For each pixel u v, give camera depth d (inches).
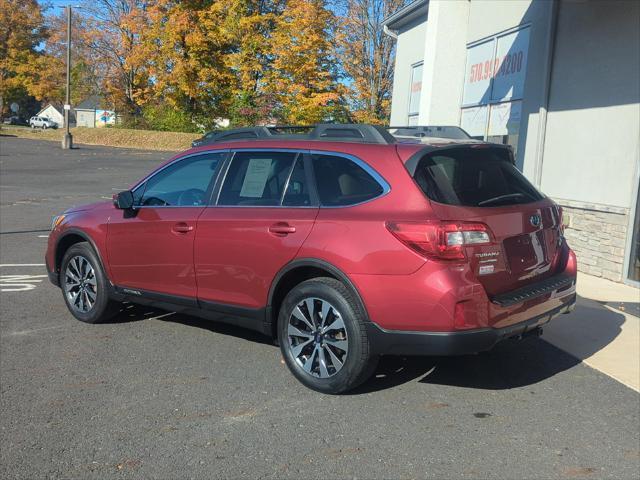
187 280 203.6
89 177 937.5
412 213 157.0
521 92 412.2
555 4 364.5
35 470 133.7
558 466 137.9
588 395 177.6
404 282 154.9
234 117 1357.0
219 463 137.0
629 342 224.4
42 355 203.6
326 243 167.0
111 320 244.8
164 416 159.8
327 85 1162.6
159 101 1888.5
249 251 184.7
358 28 1389.0
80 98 2432.3
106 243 227.1
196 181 211.9
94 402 167.8
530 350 215.8
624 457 142.4
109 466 135.6
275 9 1438.2
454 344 152.6
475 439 149.7
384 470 134.9
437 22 492.7
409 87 653.9
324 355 172.7
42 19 2682.1
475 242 154.2
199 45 1557.6
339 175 175.3
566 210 354.3
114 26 1889.8
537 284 174.9
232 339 222.7
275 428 153.8
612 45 319.9
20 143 1755.7
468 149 173.9
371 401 170.9
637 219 303.3
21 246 402.9
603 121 327.0
